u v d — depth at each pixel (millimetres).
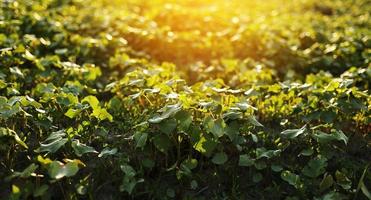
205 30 2297
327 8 3457
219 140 1198
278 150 1170
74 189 1101
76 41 1782
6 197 1079
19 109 1172
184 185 1155
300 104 1345
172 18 2402
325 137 1172
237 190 1159
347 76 1534
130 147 1196
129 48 1834
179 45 1942
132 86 1478
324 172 1200
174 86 1360
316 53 1921
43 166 1080
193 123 1187
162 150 1139
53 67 1584
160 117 1132
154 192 1135
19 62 1505
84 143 1208
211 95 1387
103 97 1528
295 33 2193
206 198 1145
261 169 1193
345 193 1153
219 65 1843
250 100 1418
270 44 1926
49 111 1278
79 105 1254
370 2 3555
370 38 1949
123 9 2598
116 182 1133
